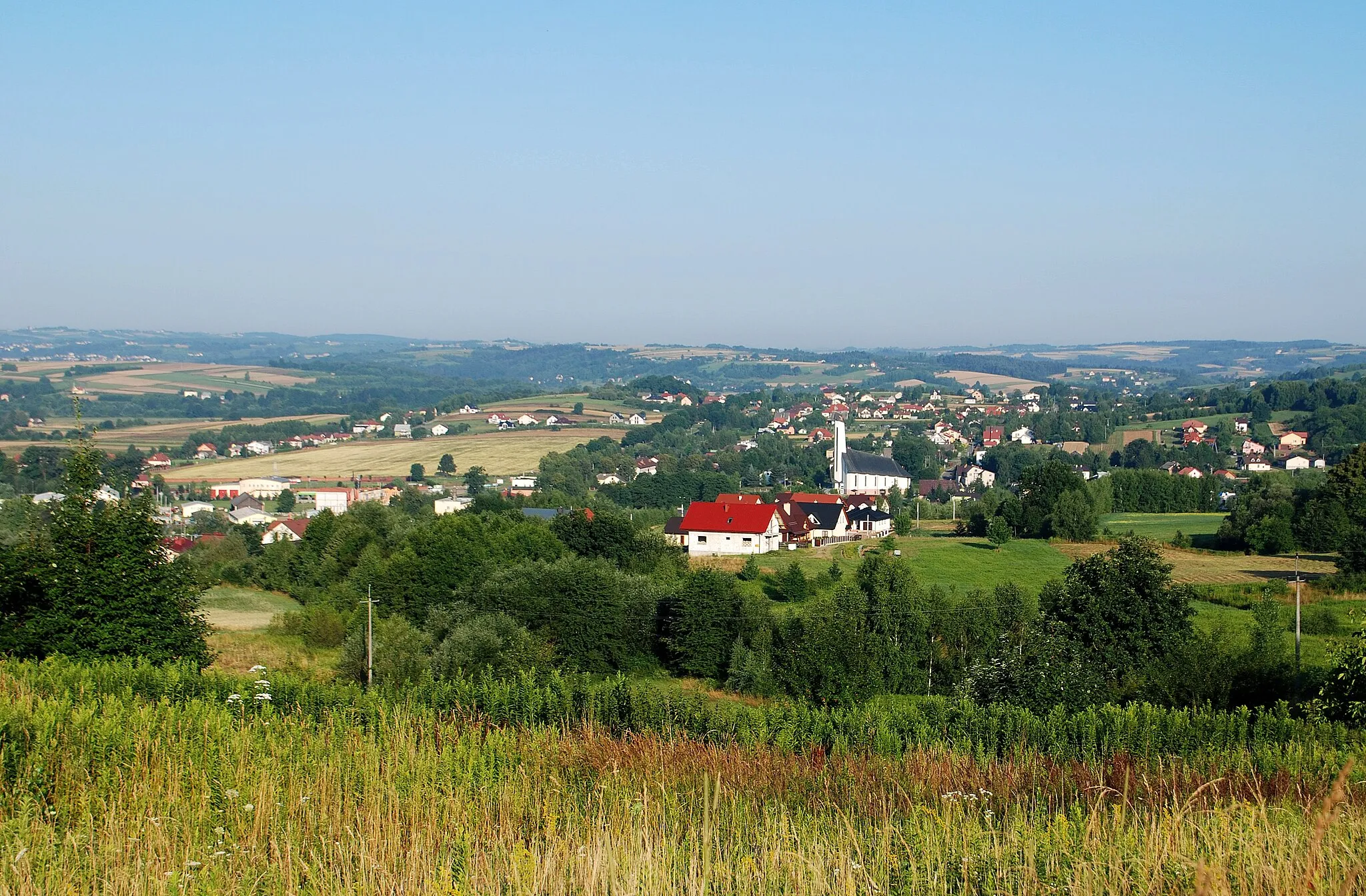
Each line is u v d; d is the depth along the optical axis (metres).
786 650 42.62
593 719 24.98
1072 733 23.38
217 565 73.69
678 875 10.91
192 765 15.17
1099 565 35.88
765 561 73.56
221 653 45.22
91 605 26.14
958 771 17.94
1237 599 53.16
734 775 17.17
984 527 89.81
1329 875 9.50
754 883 10.88
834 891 10.53
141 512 27.73
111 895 10.80
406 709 22.09
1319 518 73.00
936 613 42.16
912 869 11.09
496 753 18.19
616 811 14.05
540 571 49.59
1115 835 11.96
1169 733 22.88
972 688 32.03
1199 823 11.84
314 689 23.42
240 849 12.20
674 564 66.69
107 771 14.65
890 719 24.69
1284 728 23.17
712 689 44.12
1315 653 40.28
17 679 21.03
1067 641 33.47
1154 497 110.50
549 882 10.69
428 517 90.50
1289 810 13.04
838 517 95.75
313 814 13.84
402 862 11.93
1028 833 11.77
